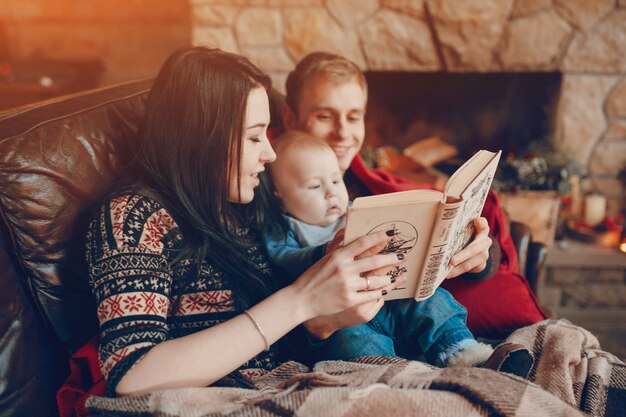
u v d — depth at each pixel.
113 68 3.00
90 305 0.95
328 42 2.20
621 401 0.91
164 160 0.87
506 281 1.19
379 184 1.41
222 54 0.88
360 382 0.78
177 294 0.87
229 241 0.92
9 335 0.84
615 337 2.13
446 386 0.73
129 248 0.78
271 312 0.78
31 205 0.86
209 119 0.85
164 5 2.91
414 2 2.14
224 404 0.71
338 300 0.79
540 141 2.36
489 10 2.13
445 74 2.46
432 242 0.82
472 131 2.55
